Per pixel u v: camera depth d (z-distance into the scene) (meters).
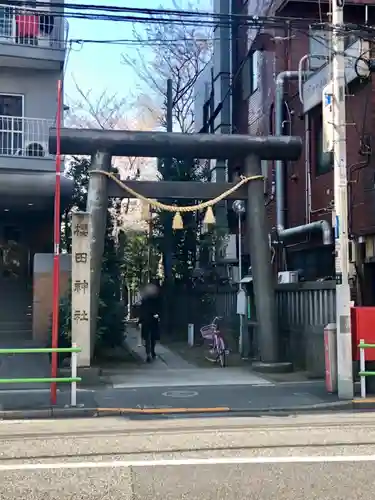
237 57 25.34
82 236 12.58
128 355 16.89
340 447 7.23
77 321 12.49
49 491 5.61
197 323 22.25
